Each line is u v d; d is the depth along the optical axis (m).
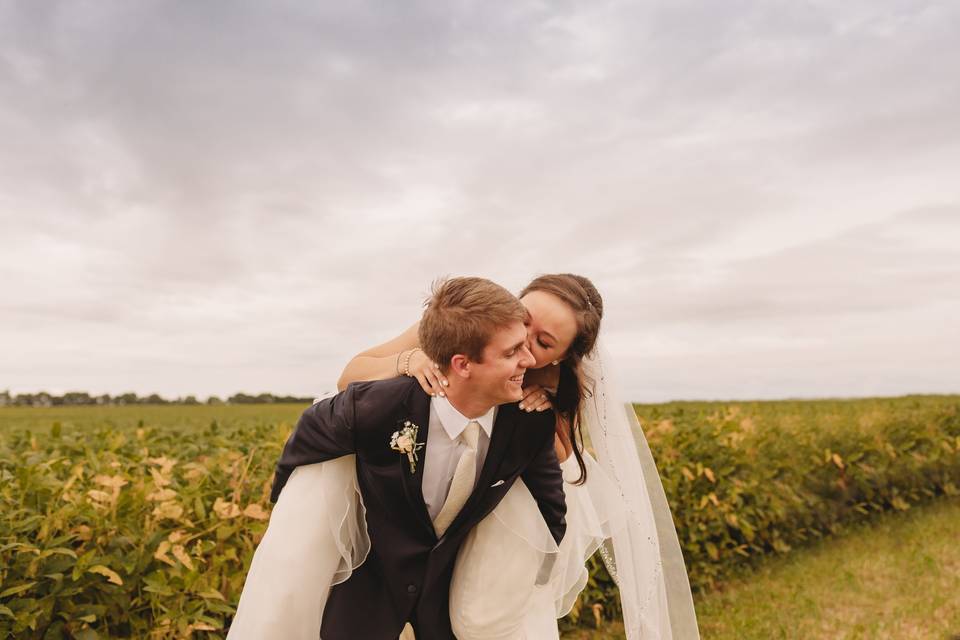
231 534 3.42
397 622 2.21
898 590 5.78
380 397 2.09
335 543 2.17
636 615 2.72
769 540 6.77
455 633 2.32
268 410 17.11
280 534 2.14
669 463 5.74
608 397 2.66
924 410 9.88
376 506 2.15
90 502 3.01
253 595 2.12
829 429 8.09
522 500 2.31
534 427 2.26
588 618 5.04
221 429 5.50
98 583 2.91
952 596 5.59
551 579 2.67
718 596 5.76
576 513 2.78
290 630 2.10
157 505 3.27
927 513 8.76
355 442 2.10
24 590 2.72
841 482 7.84
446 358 2.02
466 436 2.13
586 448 2.82
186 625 2.98
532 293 2.20
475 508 2.19
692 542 5.66
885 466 8.38
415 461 2.09
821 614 5.24
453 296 2.02
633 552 2.74
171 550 3.06
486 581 2.26
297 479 2.20
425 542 2.18
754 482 6.31
